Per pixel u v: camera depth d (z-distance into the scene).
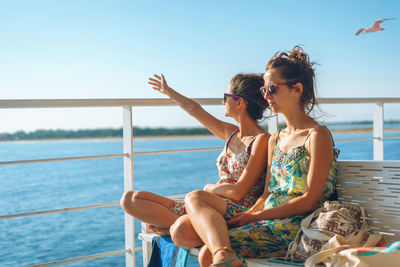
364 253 1.50
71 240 14.20
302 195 1.91
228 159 2.37
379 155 3.37
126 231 2.47
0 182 26.81
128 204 2.19
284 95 2.04
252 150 2.21
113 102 2.39
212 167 32.09
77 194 24.00
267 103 2.36
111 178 28.27
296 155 1.97
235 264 1.63
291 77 2.03
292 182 1.97
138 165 32.59
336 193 2.14
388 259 1.47
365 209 2.02
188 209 1.88
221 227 1.75
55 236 14.73
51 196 23.47
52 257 12.28
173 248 2.07
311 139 1.93
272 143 2.15
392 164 1.92
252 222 1.95
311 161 1.91
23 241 14.10
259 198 2.12
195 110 2.58
